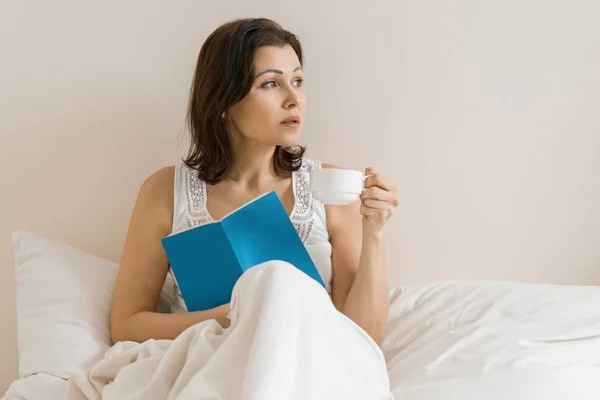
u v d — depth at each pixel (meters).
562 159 1.86
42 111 1.91
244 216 1.38
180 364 1.12
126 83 1.92
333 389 1.03
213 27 1.92
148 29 1.92
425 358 1.35
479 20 1.86
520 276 1.90
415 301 1.58
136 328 1.46
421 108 1.89
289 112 1.51
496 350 1.31
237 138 1.62
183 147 1.94
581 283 1.88
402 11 1.88
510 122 1.87
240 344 1.03
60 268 1.59
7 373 1.92
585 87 1.84
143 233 1.58
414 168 1.91
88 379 1.21
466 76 1.87
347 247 1.63
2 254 1.92
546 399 1.16
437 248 1.92
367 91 1.90
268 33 1.52
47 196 1.92
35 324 1.51
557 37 1.84
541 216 1.88
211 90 1.54
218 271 1.37
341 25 1.90
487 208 1.89
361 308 1.48
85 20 1.91
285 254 1.41
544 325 1.38
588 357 1.32
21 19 1.89
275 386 0.91
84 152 1.92
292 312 1.01
